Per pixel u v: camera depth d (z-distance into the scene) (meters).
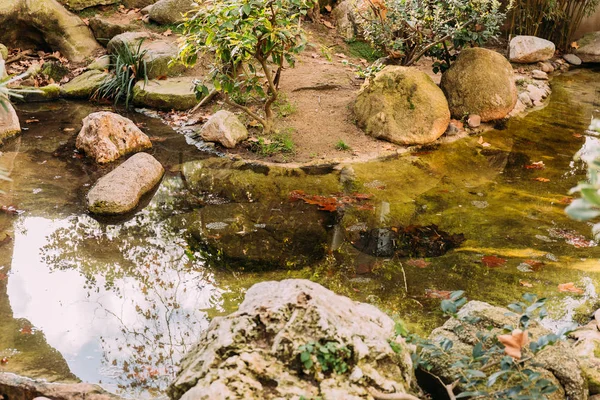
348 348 2.44
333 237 4.73
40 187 5.44
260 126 6.57
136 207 5.18
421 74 6.62
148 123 6.95
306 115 6.89
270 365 2.38
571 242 4.71
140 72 7.75
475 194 5.47
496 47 9.52
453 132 6.65
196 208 5.16
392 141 6.41
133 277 4.23
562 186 5.65
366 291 4.07
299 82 7.57
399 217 5.04
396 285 4.14
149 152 6.18
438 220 5.00
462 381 2.68
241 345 2.44
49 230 4.78
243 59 6.05
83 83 7.80
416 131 6.39
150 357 3.44
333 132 6.56
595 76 9.05
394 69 6.61
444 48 7.38
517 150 6.42
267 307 2.54
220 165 5.91
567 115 7.44
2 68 2.79
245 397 2.27
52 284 4.12
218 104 7.19
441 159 6.14
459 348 2.84
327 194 5.39
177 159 6.05
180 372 2.48
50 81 7.96
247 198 5.32
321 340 2.43
